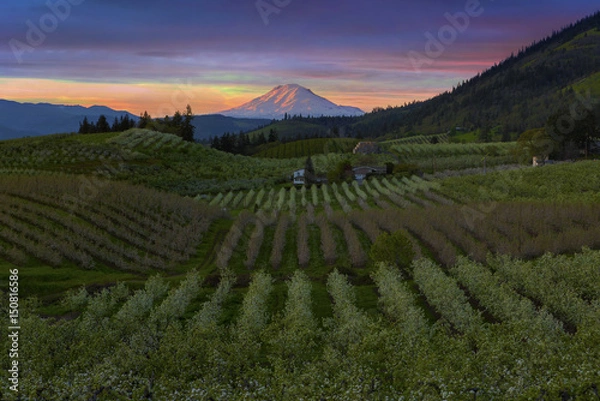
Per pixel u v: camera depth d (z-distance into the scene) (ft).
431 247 207.62
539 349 77.15
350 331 95.20
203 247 223.30
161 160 440.86
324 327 123.03
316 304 143.64
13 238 185.06
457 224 233.35
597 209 230.89
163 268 190.39
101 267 183.52
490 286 128.06
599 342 79.05
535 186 322.96
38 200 235.40
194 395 69.51
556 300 120.26
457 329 108.47
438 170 503.61
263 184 416.67
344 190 394.93
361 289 158.20
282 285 167.22
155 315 114.93
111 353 92.63
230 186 391.45
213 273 182.60
